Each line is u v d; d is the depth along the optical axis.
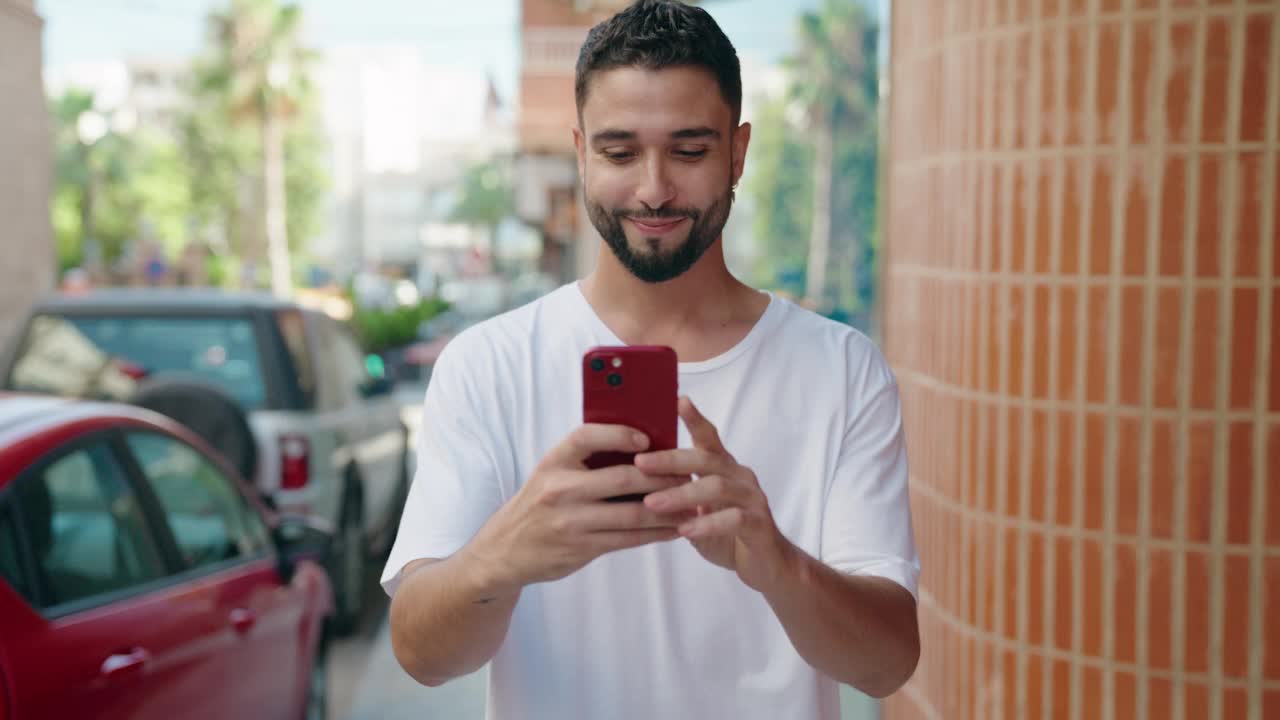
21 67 15.74
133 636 3.25
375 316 25.30
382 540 7.84
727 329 1.82
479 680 5.98
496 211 100.00
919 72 3.80
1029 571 3.34
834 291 34.00
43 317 6.38
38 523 3.12
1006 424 3.37
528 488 1.44
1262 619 3.08
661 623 1.75
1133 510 3.19
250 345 6.28
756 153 35.78
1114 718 3.23
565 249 30.94
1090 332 3.22
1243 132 3.04
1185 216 3.10
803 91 35.47
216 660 3.68
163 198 62.47
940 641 3.63
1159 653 3.17
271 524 4.43
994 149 3.39
